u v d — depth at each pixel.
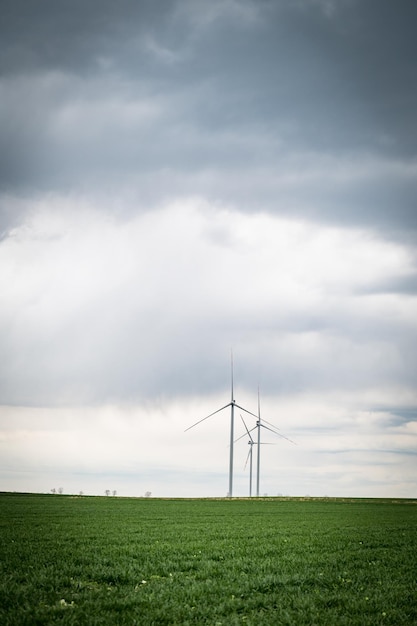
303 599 16.66
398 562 24.48
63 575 19.66
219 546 29.66
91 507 74.25
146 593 17.06
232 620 14.33
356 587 18.70
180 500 113.56
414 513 70.50
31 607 14.98
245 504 95.94
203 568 22.00
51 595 16.42
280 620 14.46
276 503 102.44
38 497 108.12
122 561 23.45
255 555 26.33
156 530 39.34
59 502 88.25
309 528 43.28
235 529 41.62
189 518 55.19
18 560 22.52
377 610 15.65
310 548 29.20
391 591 18.05
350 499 128.12
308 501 115.38
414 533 39.53
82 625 13.48
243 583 18.88
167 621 14.23
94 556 24.38
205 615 14.91
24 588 16.91
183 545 29.67
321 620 14.52
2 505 74.75
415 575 21.14
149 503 94.50
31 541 30.56
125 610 14.98
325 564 23.61
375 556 26.19
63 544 29.16
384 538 35.19
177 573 20.89
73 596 16.47
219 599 16.59
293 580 19.61
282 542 32.22
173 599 16.38
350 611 15.55
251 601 16.27
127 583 18.97
